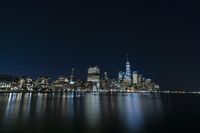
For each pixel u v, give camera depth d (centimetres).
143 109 11162
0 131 5547
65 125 6384
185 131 5350
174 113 9144
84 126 6203
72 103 15988
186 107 12162
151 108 11756
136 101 18950
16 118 7862
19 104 14562
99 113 9525
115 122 6906
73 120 7388
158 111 10100
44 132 5431
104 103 16150
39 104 14725
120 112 9875
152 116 8262
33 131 5541
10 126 6222
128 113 9444
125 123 6675
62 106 13250
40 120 7369
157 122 6762
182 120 7100
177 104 14775
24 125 6375
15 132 5431
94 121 7156
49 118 7881
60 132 5431
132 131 5469
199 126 5972
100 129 5772
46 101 18225
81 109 11369
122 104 15125
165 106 13062
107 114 9131
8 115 8712
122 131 5484
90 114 9150
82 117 8162
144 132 5341
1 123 6738
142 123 6631
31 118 7869
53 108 11875
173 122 6706
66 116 8456
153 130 5550
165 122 6738
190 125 6144
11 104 14500
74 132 5403
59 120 7400
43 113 9462
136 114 9006
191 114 8731
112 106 13312
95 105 14125
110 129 5753
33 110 10725
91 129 5769
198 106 12850
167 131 5391
